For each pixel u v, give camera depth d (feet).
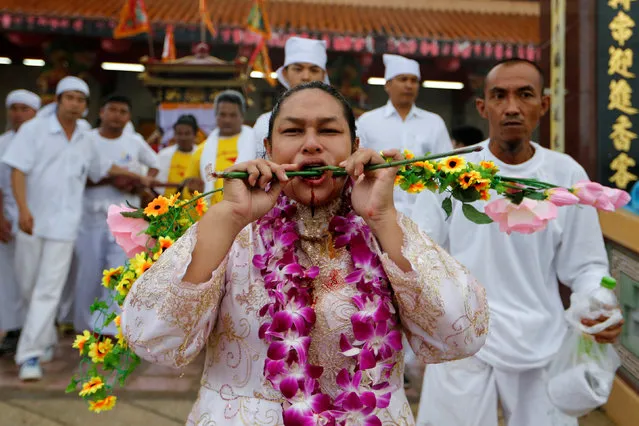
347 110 5.68
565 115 16.48
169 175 20.48
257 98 44.09
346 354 5.05
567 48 16.35
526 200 5.85
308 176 5.25
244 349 5.28
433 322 5.16
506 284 8.60
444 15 44.86
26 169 15.47
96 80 44.27
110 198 17.98
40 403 13.79
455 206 8.79
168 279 4.95
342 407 4.94
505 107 8.86
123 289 5.77
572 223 8.70
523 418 8.61
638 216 13.26
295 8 44.52
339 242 5.45
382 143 15.70
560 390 8.25
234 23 39.65
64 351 17.56
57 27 37.96
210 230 5.01
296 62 13.91
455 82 44.16
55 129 15.74
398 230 5.16
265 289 5.28
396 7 45.39
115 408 13.60
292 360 4.93
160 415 13.30
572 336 8.33
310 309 5.10
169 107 29.53
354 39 39.60
